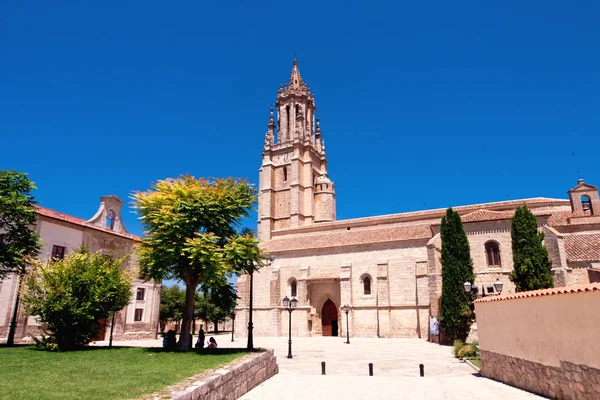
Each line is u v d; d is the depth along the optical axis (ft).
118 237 130.62
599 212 136.05
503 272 122.52
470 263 116.57
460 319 112.68
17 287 96.53
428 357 90.68
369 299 159.53
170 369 46.68
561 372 39.17
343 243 171.32
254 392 49.65
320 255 174.91
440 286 130.93
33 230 91.50
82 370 45.65
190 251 68.08
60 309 71.77
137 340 134.82
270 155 271.90
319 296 171.42
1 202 76.13
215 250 70.95
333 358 91.76
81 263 78.07
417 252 155.63
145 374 42.63
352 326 159.02
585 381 35.09
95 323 78.33
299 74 293.02
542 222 123.34
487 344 59.98
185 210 73.31
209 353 66.90
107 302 78.79
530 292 46.98
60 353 65.57
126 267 131.13
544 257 98.84
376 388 52.70
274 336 170.91
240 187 80.59
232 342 141.79
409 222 189.88
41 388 33.73
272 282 176.65
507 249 124.36
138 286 138.41
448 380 58.49
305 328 164.86
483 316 61.87
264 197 261.44
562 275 106.52
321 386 54.60
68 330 73.97
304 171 261.24
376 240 165.07
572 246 115.96
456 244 117.39
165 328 237.86
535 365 44.60
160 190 77.05
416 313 149.79
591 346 34.24
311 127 290.76
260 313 178.09
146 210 75.25
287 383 57.36
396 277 156.76
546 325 42.14
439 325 123.65
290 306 95.86
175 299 226.38
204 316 236.22
